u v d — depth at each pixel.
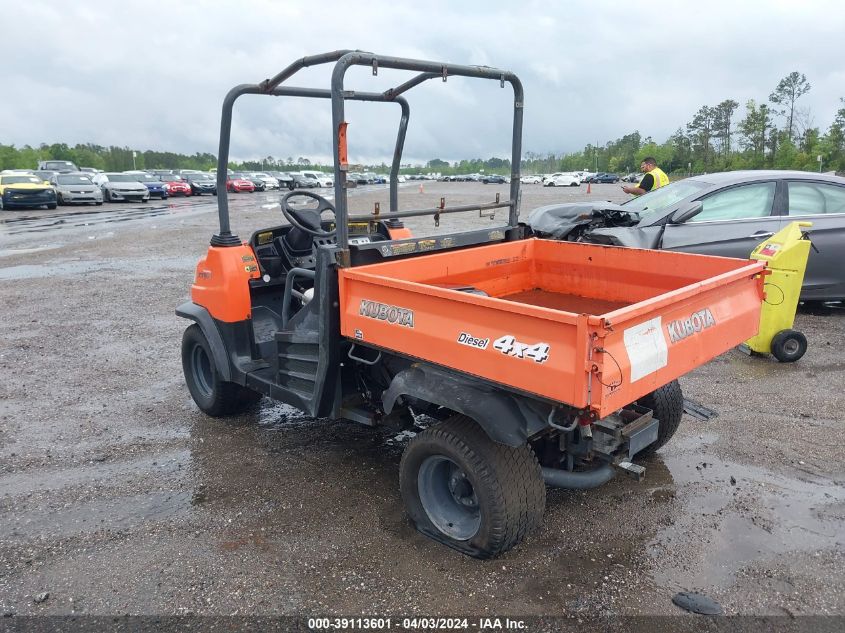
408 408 3.82
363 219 3.70
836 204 7.08
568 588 3.00
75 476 4.18
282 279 4.95
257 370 4.55
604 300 4.37
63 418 5.11
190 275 11.27
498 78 4.06
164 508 3.78
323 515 3.67
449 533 3.28
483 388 2.96
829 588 2.97
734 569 3.12
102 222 20.88
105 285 10.38
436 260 4.05
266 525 3.58
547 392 2.64
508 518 3.00
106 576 3.16
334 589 3.03
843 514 3.56
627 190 9.66
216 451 4.51
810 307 7.84
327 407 3.90
